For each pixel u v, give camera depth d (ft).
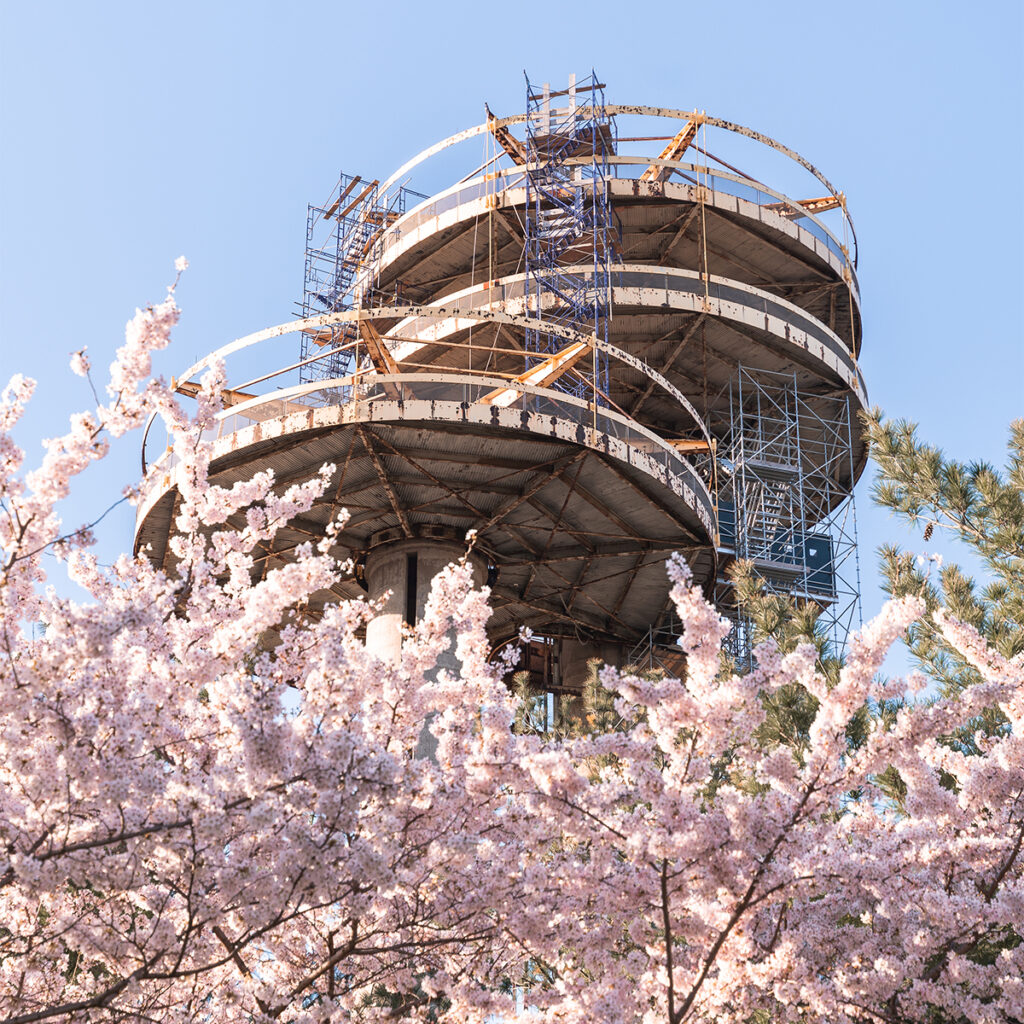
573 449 96.73
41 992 34.04
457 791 29.86
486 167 143.64
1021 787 31.58
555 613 125.29
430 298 147.23
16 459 29.50
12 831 26.91
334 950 32.83
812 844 30.19
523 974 38.52
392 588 105.91
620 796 29.27
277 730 25.67
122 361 29.99
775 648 28.43
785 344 130.52
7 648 27.43
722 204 132.46
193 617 34.32
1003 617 52.75
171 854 29.14
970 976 31.04
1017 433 57.26
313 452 96.78
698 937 30.48
